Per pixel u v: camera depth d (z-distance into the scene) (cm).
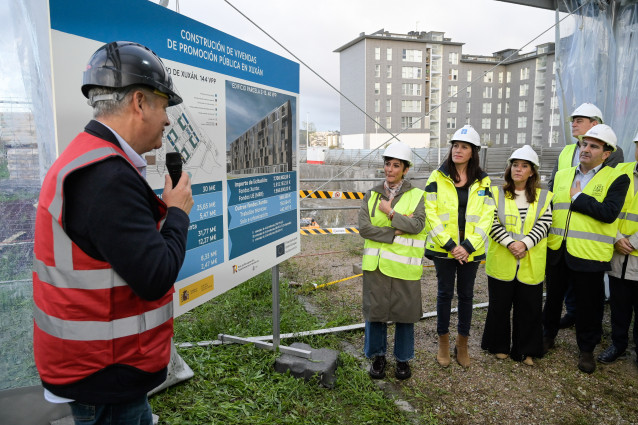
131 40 182
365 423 266
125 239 106
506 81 7138
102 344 113
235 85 260
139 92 120
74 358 112
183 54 214
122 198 107
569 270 369
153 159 199
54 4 150
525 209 346
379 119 6631
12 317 226
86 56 163
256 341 337
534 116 6569
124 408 122
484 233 325
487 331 368
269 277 522
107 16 170
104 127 117
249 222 284
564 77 553
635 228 349
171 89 129
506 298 356
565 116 555
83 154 108
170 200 134
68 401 120
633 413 294
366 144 6669
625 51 512
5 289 225
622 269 348
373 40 6469
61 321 111
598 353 379
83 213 105
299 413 268
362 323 419
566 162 418
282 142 323
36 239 115
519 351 355
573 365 358
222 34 244
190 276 231
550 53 6166
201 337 359
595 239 340
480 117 7175
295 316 427
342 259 679
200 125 231
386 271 303
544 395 314
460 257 321
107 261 108
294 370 307
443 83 6962
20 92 227
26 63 228
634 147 505
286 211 334
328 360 313
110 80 117
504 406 298
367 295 315
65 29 154
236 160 266
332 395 294
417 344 388
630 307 358
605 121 524
